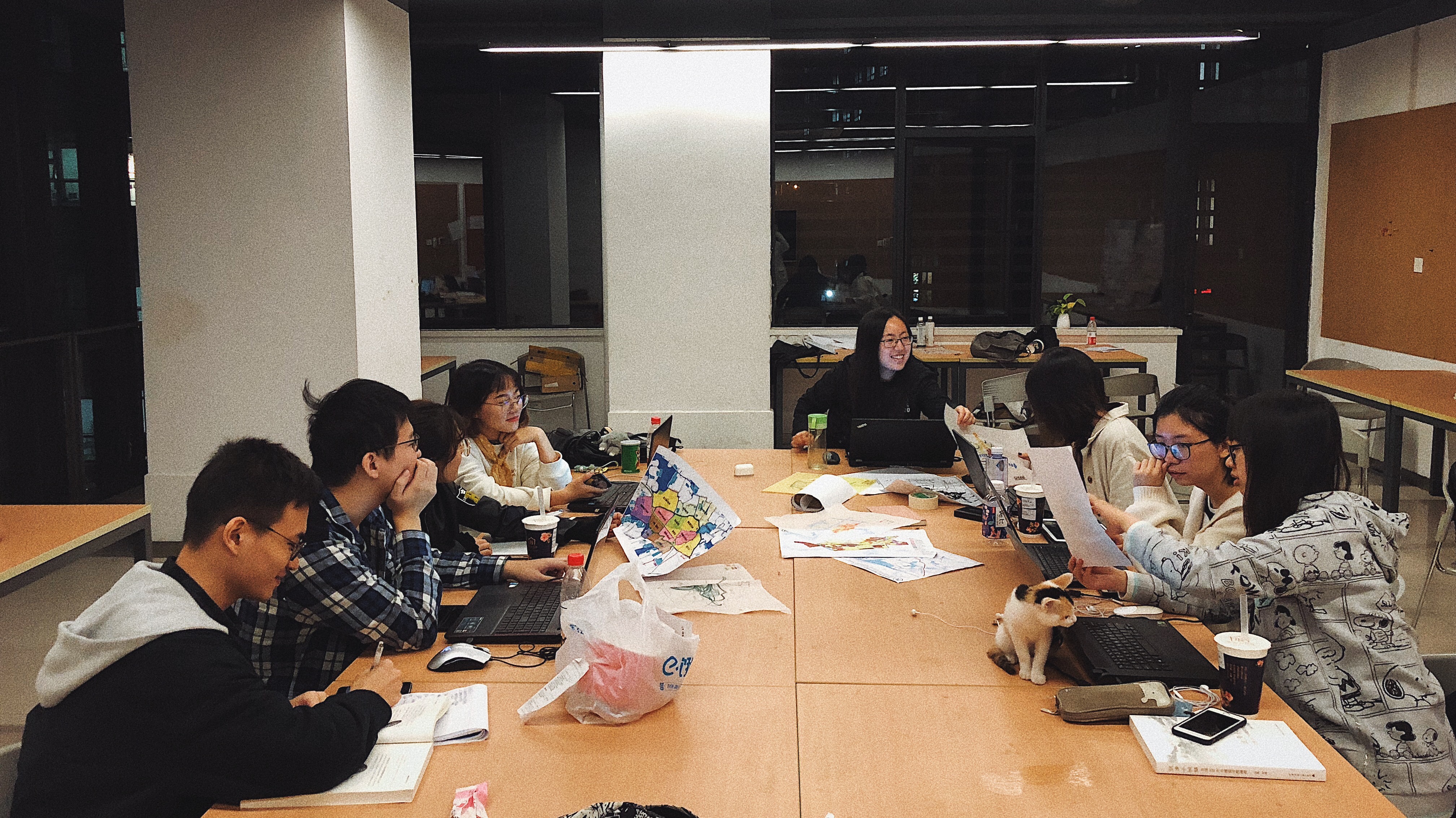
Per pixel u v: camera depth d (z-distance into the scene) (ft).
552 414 26.30
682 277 22.84
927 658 7.41
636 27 21.83
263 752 5.38
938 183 25.73
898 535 10.45
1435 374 19.10
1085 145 25.55
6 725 11.51
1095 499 8.68
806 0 22.88
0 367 18.13
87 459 20.59
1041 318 26.18
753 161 22.49
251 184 16.60
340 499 7.62
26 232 19.16
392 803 5.53
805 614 8.32
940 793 5.56
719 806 5.46
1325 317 25.27
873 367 14.97
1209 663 6.83
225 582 5.84
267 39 16.31
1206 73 25.22
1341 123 24.41
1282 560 6.79
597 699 6.42
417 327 19.15
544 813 5.40
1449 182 20.42
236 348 16.93
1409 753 6.59
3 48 18.61
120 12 21.71
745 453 14.96
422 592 7.69
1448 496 14.69
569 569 8.51
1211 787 5.59
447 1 22.07
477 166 26.40
